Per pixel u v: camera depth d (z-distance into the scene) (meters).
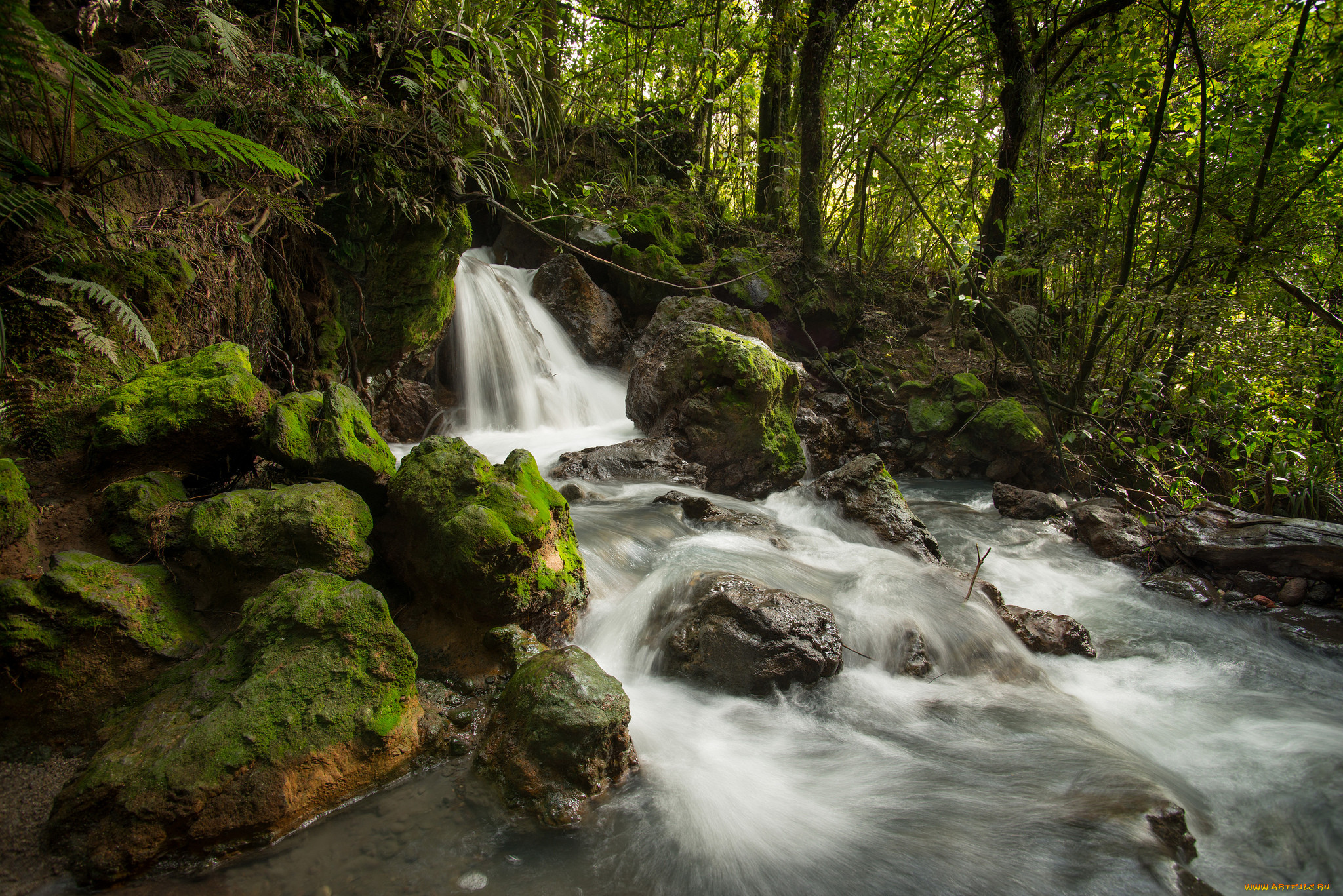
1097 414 7.35
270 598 2.72
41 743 2.52
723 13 11.81
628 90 11.86
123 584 2.75
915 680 3.72
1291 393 6.67
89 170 3.48
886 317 10.70
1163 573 5.42
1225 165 7.21
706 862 2.37
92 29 3.88
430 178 6.16
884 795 2.79
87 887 2.09
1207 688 3.88
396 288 6.55
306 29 5.30
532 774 2.55
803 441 7.92
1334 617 4.66
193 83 4.52
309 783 2.42
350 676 2.63
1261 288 7.00
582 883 2.25
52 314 3.35
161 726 2.41
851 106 10.97
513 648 3.17
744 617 3.49
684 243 10.79
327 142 5.36
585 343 9.67
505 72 6.56
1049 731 3.29
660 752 2.95
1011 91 9.49
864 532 5.54
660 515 5.35
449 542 3.18
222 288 4.51
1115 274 8.09
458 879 2.23
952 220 10.64
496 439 7.99
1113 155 8.11
